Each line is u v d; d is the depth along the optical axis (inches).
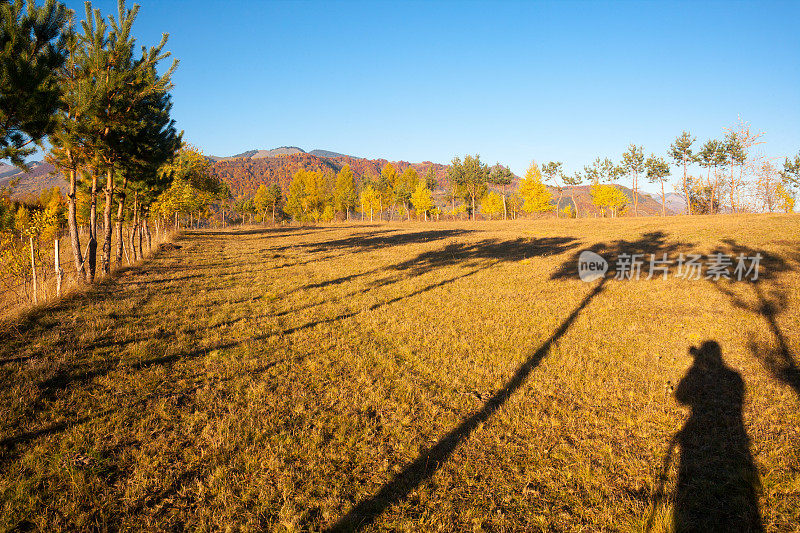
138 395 207.2
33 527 122.8
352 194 3129.9
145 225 932.0
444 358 271.1
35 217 410.0
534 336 320.8
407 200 2928.2
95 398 201.6
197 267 674.2
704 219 1363.2
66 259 813.9
